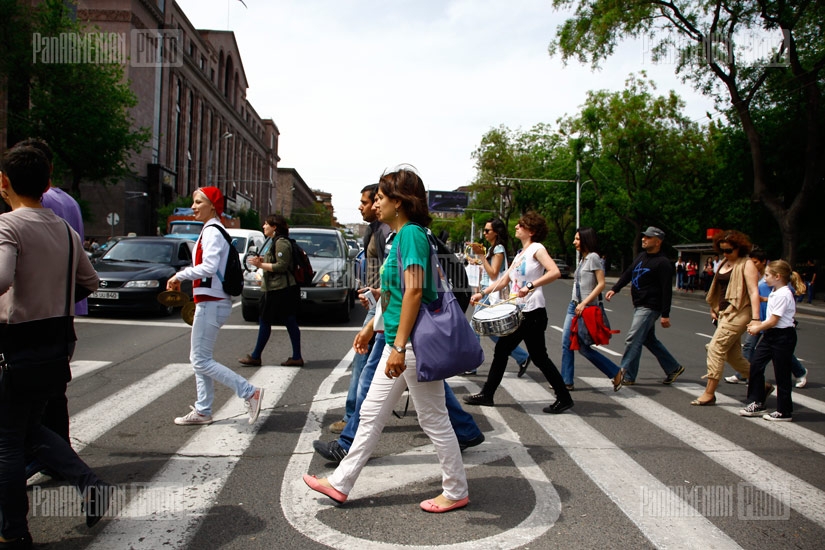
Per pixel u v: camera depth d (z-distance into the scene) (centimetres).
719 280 646
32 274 276
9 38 2297
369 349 482
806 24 2316
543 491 366
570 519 327
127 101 2867
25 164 286
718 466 420
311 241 1277
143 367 716
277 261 722
